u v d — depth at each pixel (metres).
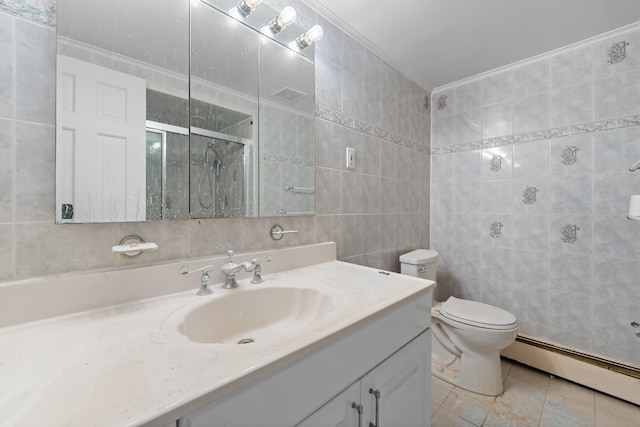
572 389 1.50
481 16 1.36
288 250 1.15
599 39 1.53
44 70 0.68
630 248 1.46
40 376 0.44
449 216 2.11
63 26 0.69
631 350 1.46
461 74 1.95
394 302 0.80
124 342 0.55
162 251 0.85
